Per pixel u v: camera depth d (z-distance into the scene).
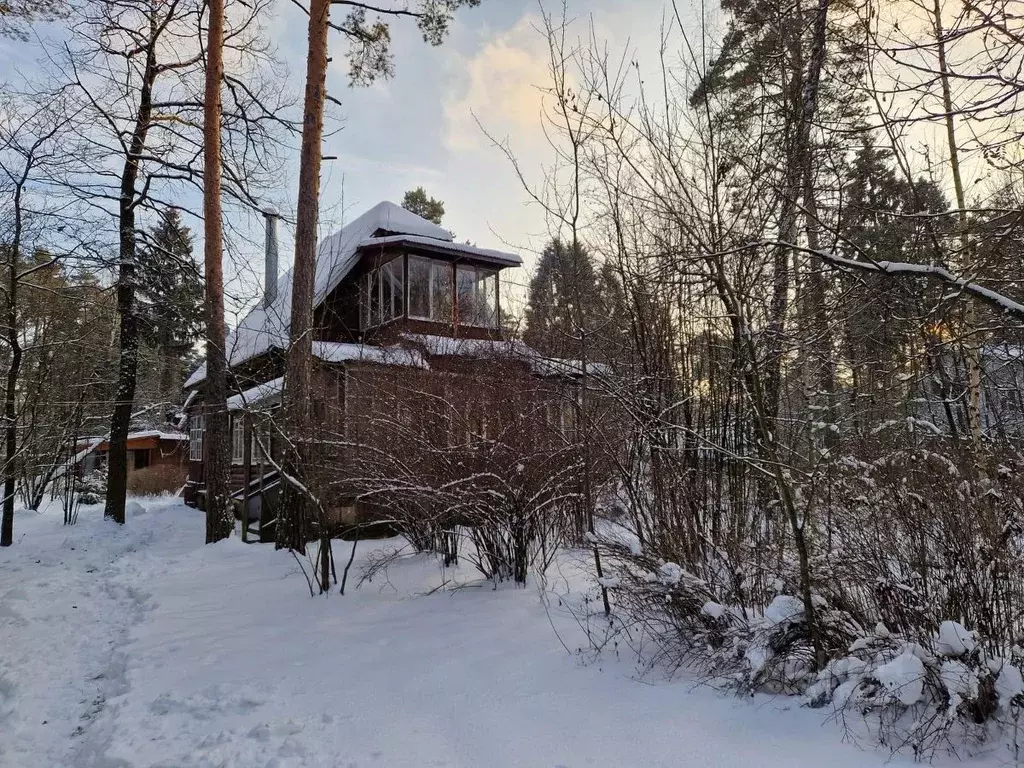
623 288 5.30
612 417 5.50
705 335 5.09
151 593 7.37
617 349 5.50
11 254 10.99
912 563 3.51
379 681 4.18
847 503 3.84
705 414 4.86
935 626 3.34
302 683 4.26
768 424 4.11
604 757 2.98
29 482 15.02
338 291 15.23
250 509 12.45
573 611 5.17
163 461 29.14
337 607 6.04
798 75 4.41
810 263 4.29
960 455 3.84
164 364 19.38
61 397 14.04
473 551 7.30
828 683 3.21
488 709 3.63
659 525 4.68
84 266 12.61
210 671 4.62
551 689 3.83
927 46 3.69
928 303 4.68
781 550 4.06
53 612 6.93
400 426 6.60
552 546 6.59
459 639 4.83
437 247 14.17
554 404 6.45
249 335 16.14
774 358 4.30
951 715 2.79
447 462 6.31
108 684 4.75
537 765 2.96
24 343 12.60
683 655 3.99
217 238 10.89
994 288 4.43
